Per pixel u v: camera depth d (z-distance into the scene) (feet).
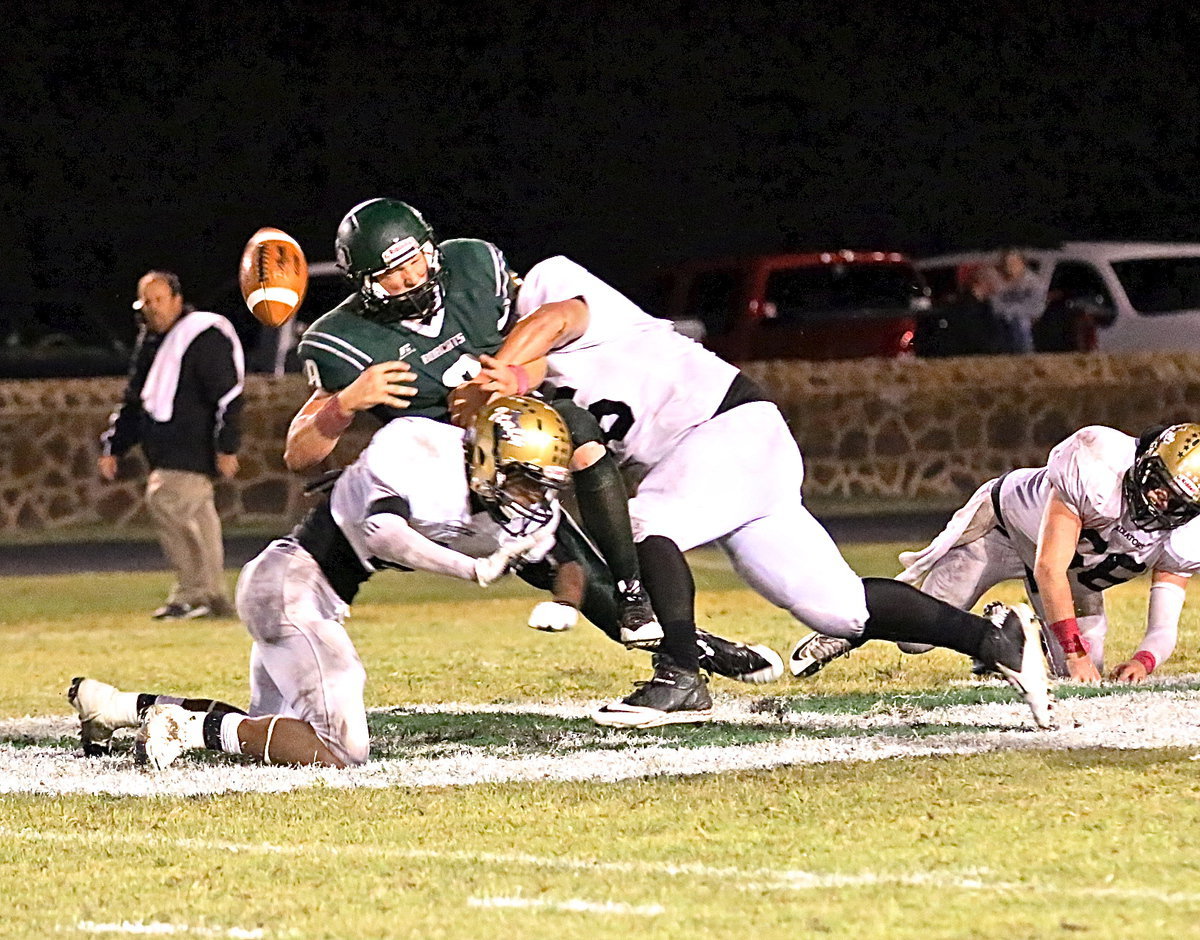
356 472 52.19
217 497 147.54
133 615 103.91
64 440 148.36
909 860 42.04
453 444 51.39
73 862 44.19
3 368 218.59
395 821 47.29
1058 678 67.15
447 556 50.19
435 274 53.57
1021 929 36.86
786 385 156.97
